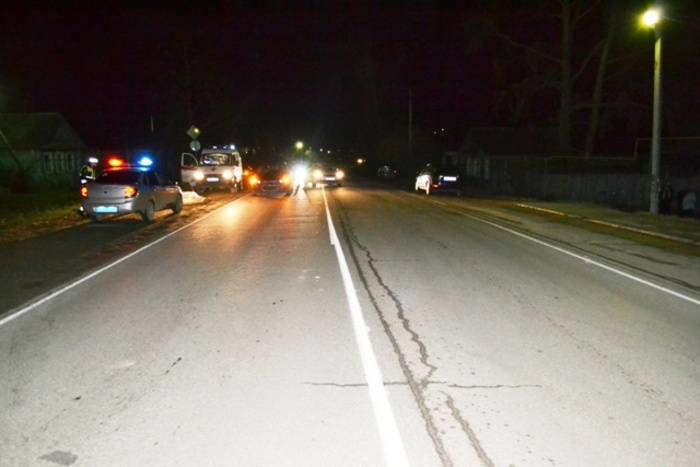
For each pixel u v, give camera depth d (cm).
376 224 1947
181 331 777
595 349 707
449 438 491
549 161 3872
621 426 513
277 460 460
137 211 1942
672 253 1388
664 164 3441
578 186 3241
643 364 659
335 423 517
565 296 962
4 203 2495
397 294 974
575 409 545
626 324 809
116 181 1952
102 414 539
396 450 472
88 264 1255
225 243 1538
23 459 464
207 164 3572
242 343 727
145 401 564
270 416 531
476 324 805
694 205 2633
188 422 521
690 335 762
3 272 1171
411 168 5794
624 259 1305
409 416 530
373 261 1273
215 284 1055
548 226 1905
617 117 3975
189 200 2780
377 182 5372
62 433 504
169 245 1509
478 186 4547
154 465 455
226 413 538
